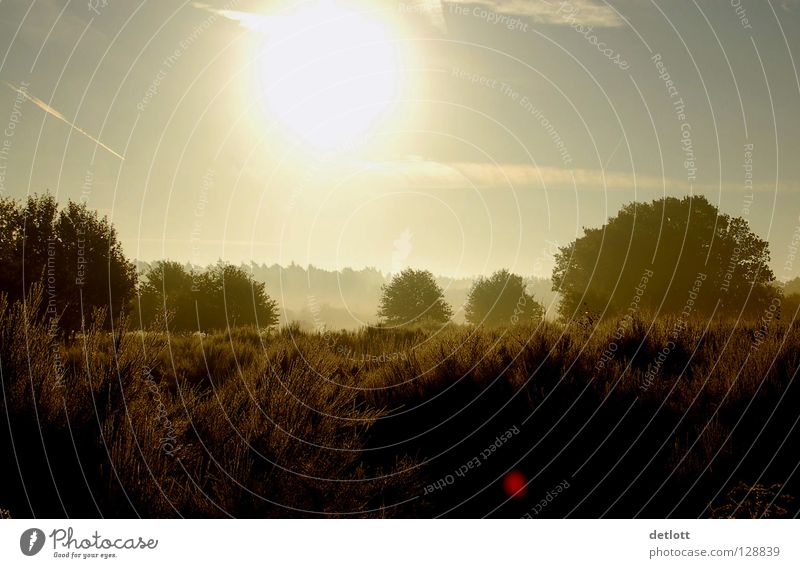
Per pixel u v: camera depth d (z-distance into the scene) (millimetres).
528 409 6039
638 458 5152
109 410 4621
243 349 11195
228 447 4883
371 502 4734
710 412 5543
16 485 4152
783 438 5027
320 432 5316
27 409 4363
